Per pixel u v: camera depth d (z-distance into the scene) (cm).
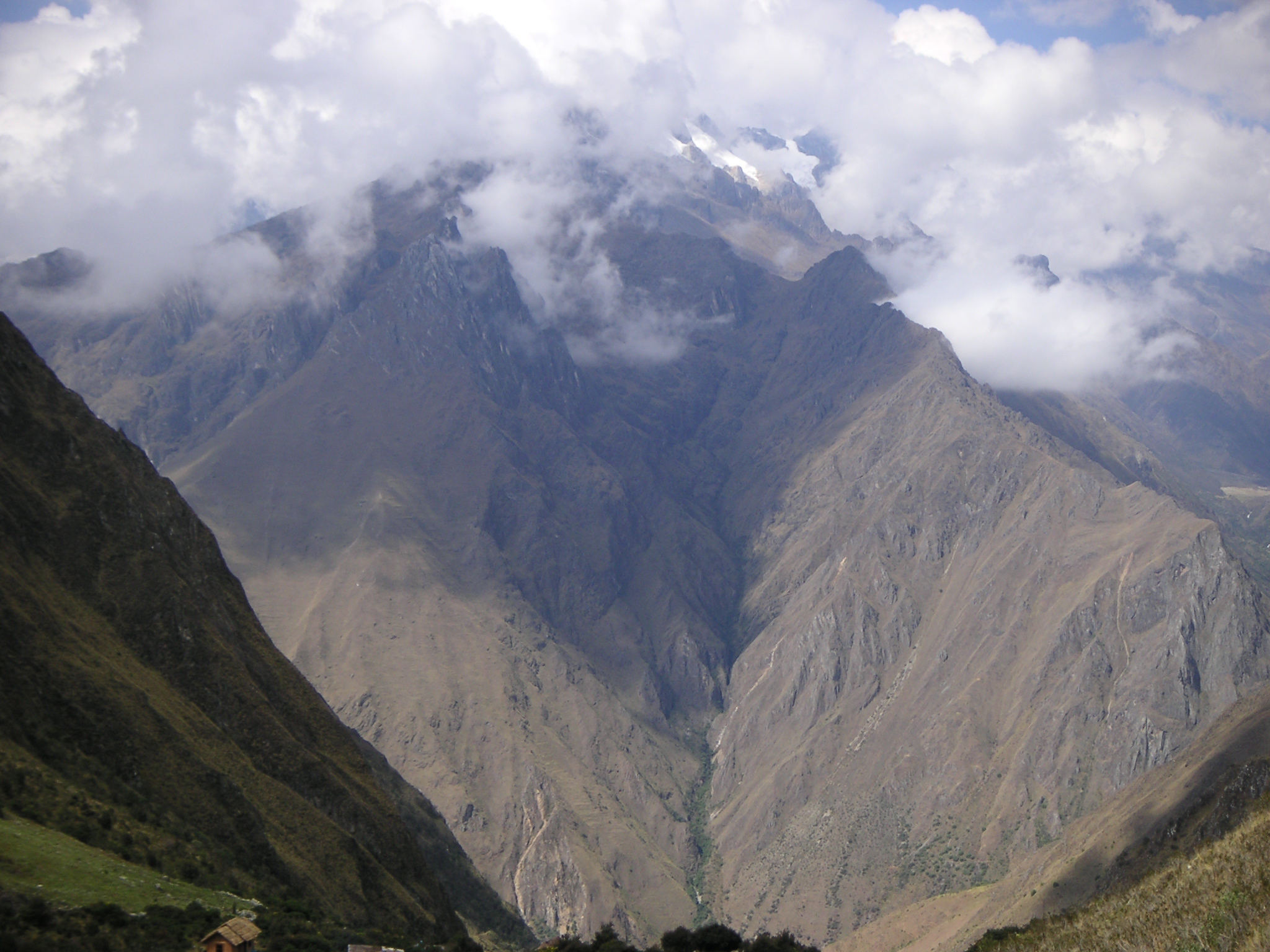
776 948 9762
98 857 9238
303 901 11131
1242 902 6194
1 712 10519
